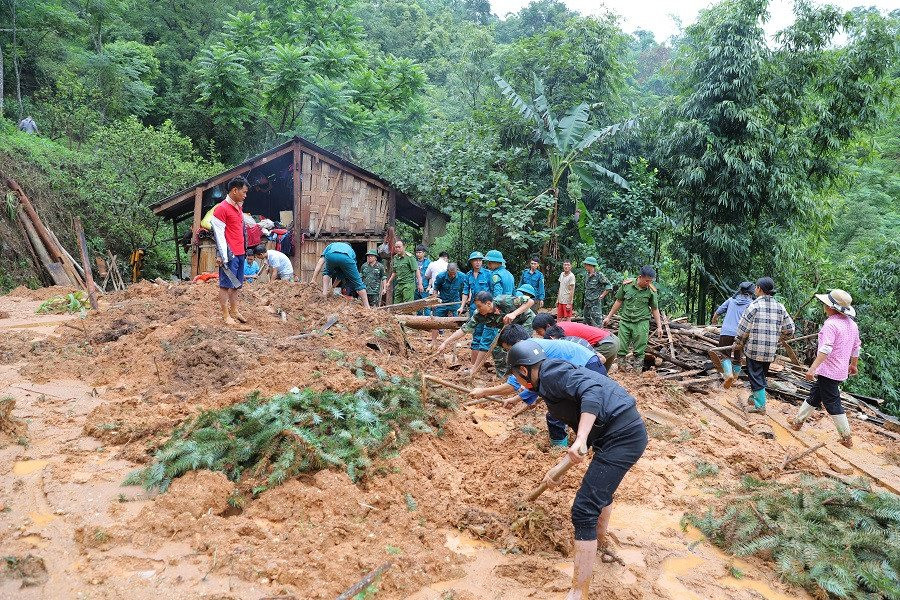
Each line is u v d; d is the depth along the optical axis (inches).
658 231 669.9
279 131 922.1
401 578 133.1
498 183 655.1
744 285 354.6
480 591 136.2
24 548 130.3
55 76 954.7
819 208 670.5
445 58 1936.5
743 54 592.4
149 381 228.1
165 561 130.0
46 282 530.9
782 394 341.4
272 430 175.6
